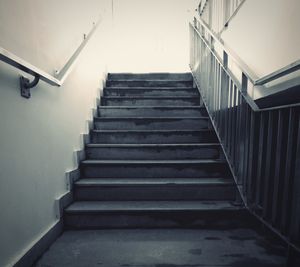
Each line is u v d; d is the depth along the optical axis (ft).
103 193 7.18
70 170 7.17
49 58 5.89
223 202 6.91
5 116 4.00
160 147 8.50
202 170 7.86
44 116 5.50
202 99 9.98
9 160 4.09
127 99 11.27
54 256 5.08
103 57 12.46
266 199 5.44
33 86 4.60
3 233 3.91
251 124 6.05
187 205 6.65
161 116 10.57
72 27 7.70
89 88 9.68
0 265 3.84
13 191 4.20
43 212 5.34
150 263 4.84
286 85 5.73
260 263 4.85
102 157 8.63
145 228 6.40
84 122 8.89
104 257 5.06
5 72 4.03
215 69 8.38
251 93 7.68
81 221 6.37
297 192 4.34
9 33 4.14
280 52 5.95
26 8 4.74
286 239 4.58
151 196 7.19
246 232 6.17
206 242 5.67
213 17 12.11
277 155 5.10
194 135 9.21
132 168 7.89
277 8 6.08
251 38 7.66
